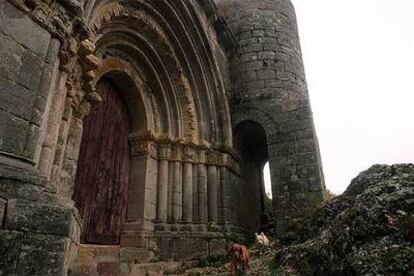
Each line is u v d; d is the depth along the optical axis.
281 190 9.92
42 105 3.79
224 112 10.79
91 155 7.45
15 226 2.96
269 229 11.75
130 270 6.42
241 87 12.01
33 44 3.80
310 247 5.66
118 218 7.91
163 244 8.02
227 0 14.54
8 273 2.79
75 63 5.41
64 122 5.23
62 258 3.23
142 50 8.90
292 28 13.73
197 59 10.16
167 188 8.90
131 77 8.61
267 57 12.36
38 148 3.75
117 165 8.27
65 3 4.24
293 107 10.86
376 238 4.41
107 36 7.64
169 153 9.20
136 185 8.41
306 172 9.81
